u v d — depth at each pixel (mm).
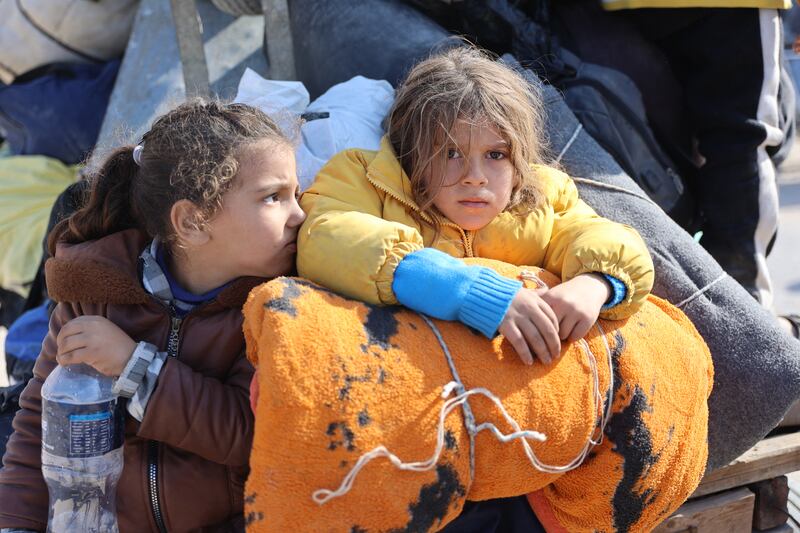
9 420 1748
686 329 1548
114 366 1309
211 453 1341
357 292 1295
